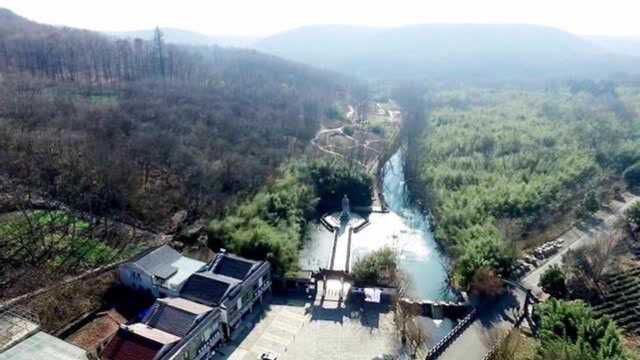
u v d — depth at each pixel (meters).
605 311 72.06
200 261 76.62
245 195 102.81
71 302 67.69
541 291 77.31
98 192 93.31
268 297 77.50
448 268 91.31
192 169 106.44
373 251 91.06
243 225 88.12
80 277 72.38
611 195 115.50
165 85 180.12
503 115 186.12
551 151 134.50
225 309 64.69
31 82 151.38
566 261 81.38
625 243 89.50
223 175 107.81
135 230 88.81
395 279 79.62
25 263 73.88
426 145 149.88
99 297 69.88
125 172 99.00
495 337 65.69
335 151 150.62
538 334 64.69
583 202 107.75
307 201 108.81
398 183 142.00
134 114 134.25
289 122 165.12
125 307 68.88
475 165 126.56
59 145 100.69
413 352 65.56
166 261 73.75
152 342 54.22
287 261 81.00
